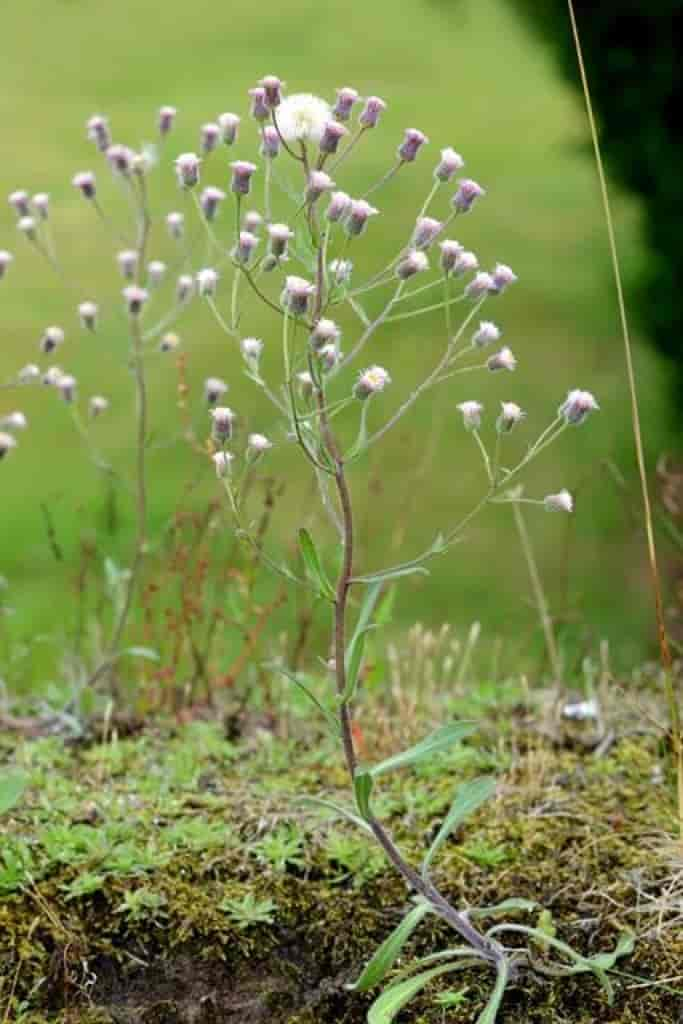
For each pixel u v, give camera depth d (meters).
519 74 19.02
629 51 12.91
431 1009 3.83
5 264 4.81
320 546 7.21
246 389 11.20
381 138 16.97
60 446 10.62
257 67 19.53
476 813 4.51
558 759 4.92
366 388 3.38
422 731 5.16
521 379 11.50
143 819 4.42
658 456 10.23
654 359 11.67
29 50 20.19
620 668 6.24
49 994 3.89
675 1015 3.77
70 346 12.06
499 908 3.71
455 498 9.84
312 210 3.40
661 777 4.75
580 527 9.46
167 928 4.02
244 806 4.53
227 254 3.60
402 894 4.14
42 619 7.95
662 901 4.05
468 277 11.95
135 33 20.78
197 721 5.32
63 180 15.44
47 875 4.13
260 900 4.10
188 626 5.51
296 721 5.36
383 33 20.86
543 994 3.85
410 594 8.72
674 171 12.54
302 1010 3.89
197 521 5.59
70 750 5.04
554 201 15.09
